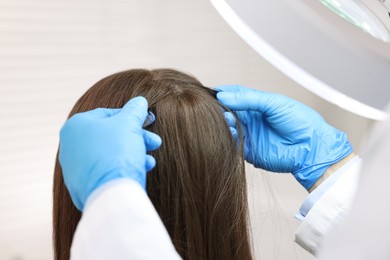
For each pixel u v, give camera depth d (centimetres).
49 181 129
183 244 69
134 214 42
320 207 77
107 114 61
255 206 157
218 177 71
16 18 116
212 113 72
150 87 71
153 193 68
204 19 148
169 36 143
